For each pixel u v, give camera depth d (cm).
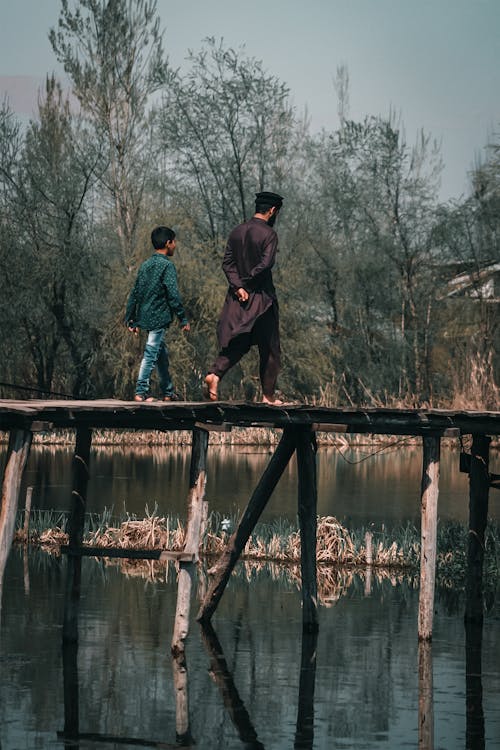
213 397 1176
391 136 4834
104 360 4306
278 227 4766
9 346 4216
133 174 4444
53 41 4209
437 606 1549
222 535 1936
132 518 2150
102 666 1181
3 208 4212
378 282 4816
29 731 956
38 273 4119
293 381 4559
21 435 1031
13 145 4222
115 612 1453
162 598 1555
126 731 959
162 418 1156
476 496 1454
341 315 4847
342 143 4866
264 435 4188
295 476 3141
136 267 4209
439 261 4872
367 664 1214
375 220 4875
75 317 4278
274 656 1243
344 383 4728
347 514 2339
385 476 3200
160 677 1144
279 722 998
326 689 1113
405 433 1315
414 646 1304
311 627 1380
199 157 4691
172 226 4281
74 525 1288
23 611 1448
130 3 4281
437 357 4819
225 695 1084
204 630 1372
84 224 4259
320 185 4878
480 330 4634
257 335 1184
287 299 4491
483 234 4781
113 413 1127
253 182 4794
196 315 4297
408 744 940
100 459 3522
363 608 1522
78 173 4200
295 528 2059
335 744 938
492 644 1319
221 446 4075
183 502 2473
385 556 1872
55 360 4528
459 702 1072
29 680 1119
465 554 1817
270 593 1612
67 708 1027
